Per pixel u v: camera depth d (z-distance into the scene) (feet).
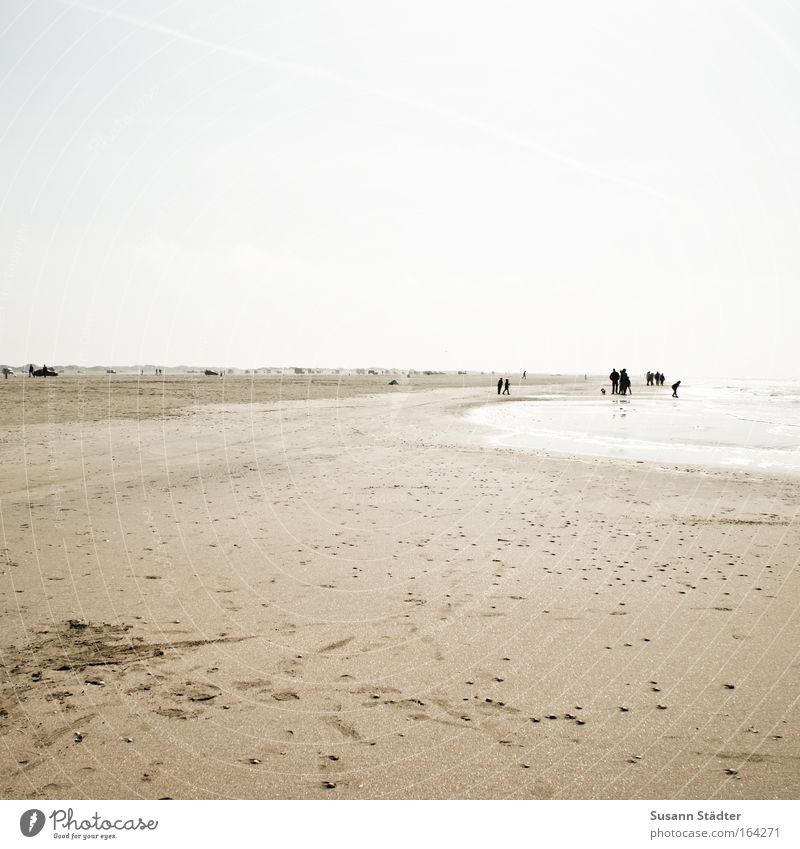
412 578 17.42
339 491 29.76
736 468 37.22
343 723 10.31
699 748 9.64
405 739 9.87
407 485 31.42
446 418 75.82
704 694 11.21
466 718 10.48
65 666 12.08
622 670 12.12
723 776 9.02
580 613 14.96
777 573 17.87
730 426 66.80
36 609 14.85
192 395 110.01
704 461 40.32
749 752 9.53
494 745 9.73
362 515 24.84
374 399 118.93
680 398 137.28
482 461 40.04
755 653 12.79
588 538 21.65
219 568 18.03
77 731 9.97
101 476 32.68
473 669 12.17
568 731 10.11
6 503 26.00
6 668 11.96
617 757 9.44
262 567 18.22
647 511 25.85
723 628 14.05
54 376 191.21
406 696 11.17
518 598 15.93
